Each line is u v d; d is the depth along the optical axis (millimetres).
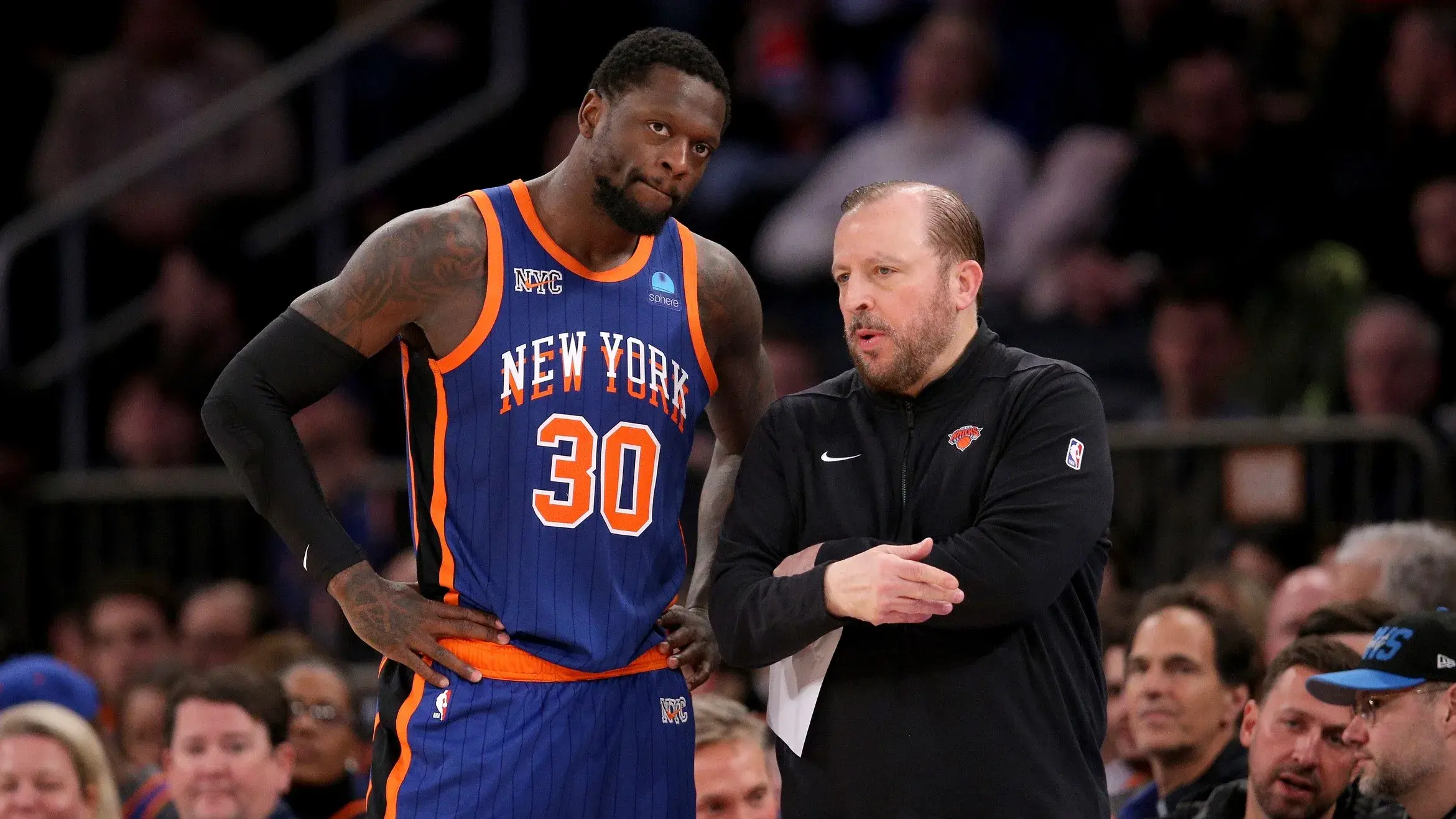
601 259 12672
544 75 37250
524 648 12273
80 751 17406
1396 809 13508
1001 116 33094
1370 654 13633
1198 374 26578
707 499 13930
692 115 12000
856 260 11898
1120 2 33000
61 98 37281
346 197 36500
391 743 12477
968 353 12102
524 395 12336
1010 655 11641
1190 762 16578
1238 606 20391
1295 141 29281
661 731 12758
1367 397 25625
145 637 24641
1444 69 28625
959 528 11789
